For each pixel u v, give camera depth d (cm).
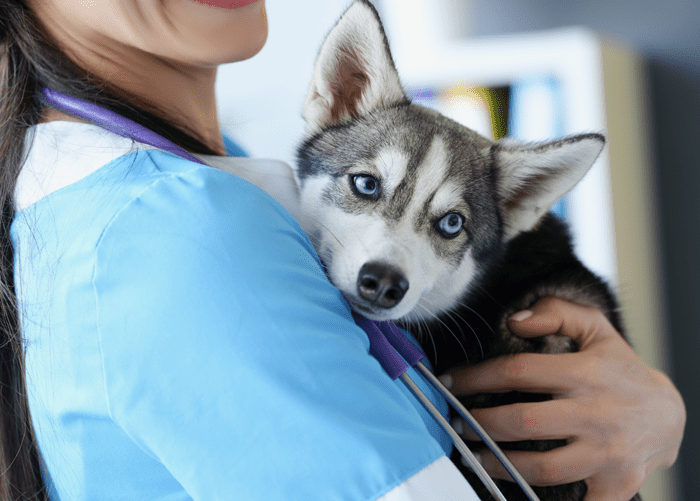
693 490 405
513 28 429
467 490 71
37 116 96
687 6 383
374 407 71
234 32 101
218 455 66
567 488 131
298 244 85
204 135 129
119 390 69
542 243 167
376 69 155
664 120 402
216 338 68
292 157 161
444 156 147
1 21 95
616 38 405
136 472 77
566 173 157
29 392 86
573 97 333
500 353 145
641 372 135
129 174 80
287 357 69
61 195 83
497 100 348
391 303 122
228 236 73
